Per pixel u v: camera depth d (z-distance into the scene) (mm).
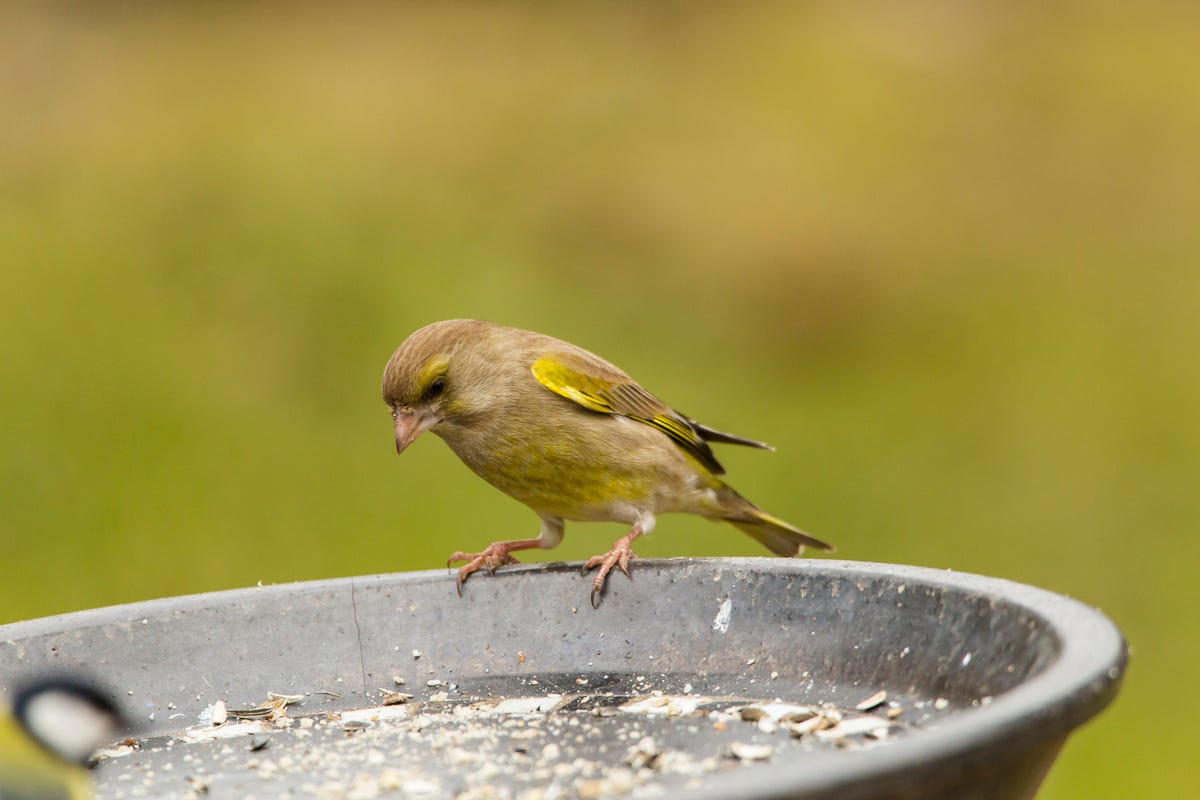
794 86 24375
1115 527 14180
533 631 6035
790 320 18469
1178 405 16172
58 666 5539
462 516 13758
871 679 5344
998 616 4961
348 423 15445
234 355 16453
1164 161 22125
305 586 6051
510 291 18422
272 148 20875
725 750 4914
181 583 13367
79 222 18953
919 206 20906
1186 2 26875
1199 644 12438
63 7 25234
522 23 26000
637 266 19281
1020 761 3861
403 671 5938
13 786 3910
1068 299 18906
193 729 5531
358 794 4691
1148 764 10852
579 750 5004
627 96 23656
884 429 16016
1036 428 16000
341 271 18078
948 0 26562
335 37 25391
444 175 20688
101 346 16281
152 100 22625
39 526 13836
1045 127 23109
